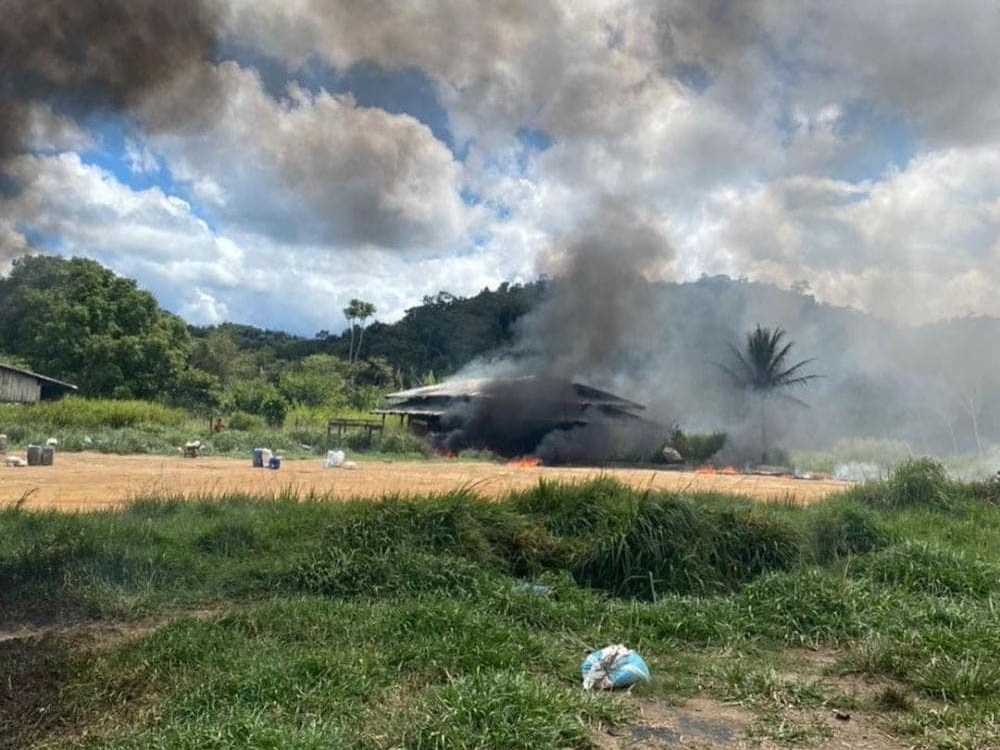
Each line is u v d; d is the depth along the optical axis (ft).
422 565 24.11
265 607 21.13
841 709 16.70
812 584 23.49
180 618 20.97
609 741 14.76
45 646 18.80
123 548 24.86
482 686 15.39
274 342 304.50
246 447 89.76
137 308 170.91
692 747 14.66
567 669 18.16
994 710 16.24
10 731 15.21
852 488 46.62
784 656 20.13
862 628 21.36
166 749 13.21
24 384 133.80
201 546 26.63
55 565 23.56
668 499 27.89
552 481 34.01
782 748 14.84
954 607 22.61
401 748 13.70
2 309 176.65
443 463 89.71
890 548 28.04
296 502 33.40
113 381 160.15
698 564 25.95
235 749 13.05
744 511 29.12
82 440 85.10
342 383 187.11
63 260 181.47
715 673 18.26
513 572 26.18
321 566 24.11
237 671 16.75
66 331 163.53
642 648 20.08
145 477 53.88
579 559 26.45
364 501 31.81
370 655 17.71
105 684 16.74
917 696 17.47
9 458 63.36
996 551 31.94
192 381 165.68
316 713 14.90
